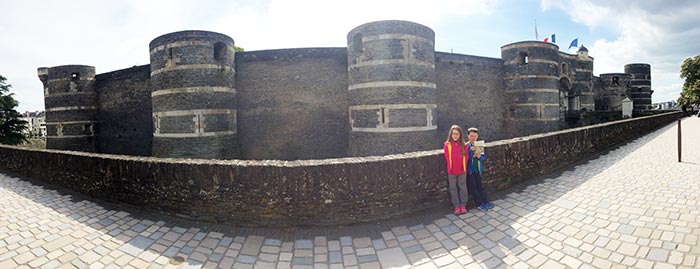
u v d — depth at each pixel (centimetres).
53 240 535
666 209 563
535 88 2134
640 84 4166
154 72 1639
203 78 1560
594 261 418
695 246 433
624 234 481
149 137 2005
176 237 548
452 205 655
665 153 1142
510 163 767
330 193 573
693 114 4478
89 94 2169
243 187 585
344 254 482
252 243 524
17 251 495
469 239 506
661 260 407
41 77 2288
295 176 571
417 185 620
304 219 575
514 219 569
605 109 3781
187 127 1556
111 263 465
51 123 2194
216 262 468
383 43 1516
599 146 1252
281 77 1811
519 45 2164
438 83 2020
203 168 608
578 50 3150
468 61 2116
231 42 1716
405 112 1513
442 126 2033
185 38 1550
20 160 1055
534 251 455
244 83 1802
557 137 945
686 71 4322
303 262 463
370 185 586
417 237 524
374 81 1530
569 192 701
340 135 1817
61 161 869
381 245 504
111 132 2141
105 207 701
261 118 1808
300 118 1817
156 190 657
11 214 659
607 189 707
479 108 2155
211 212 605
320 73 1812
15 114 3312
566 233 500
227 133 1650
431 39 1627
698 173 808
